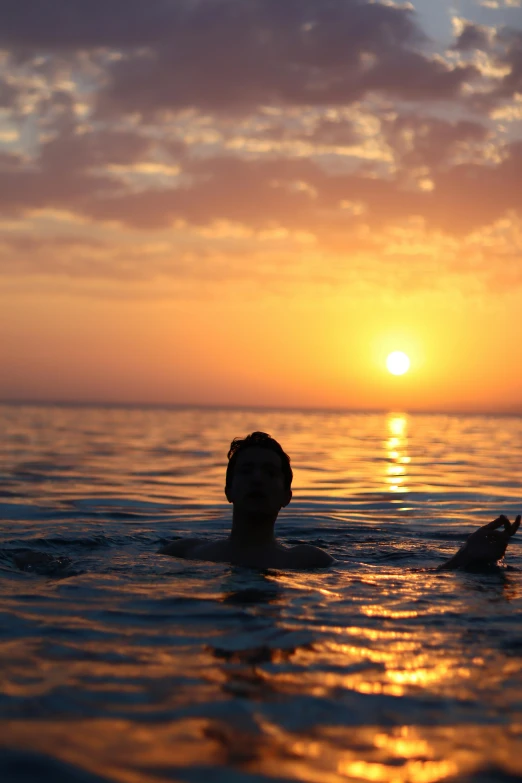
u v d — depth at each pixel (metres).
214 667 2.39
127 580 3.92
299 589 3.72
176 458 18.03
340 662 2.47
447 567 4.48
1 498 9.34
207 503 9.38
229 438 31.30
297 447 24.17
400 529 7.14
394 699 2.12
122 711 1.99
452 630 2.95
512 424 85.88
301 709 2.02
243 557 4.61
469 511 8.86
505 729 1.92
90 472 13.63
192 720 1.93
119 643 2.69
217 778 1.61
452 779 1.63
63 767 1.64
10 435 29.48
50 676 2.28
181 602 3.37
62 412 96.44
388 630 2.92
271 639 2.76
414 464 17.11
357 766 1.68
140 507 8.84
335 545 5.86
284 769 1.66
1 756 1.69
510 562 4.83
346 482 12.34
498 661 2.53
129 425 48.22
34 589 3.66
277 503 4.68
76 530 6.62
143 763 1.67
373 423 75.62
